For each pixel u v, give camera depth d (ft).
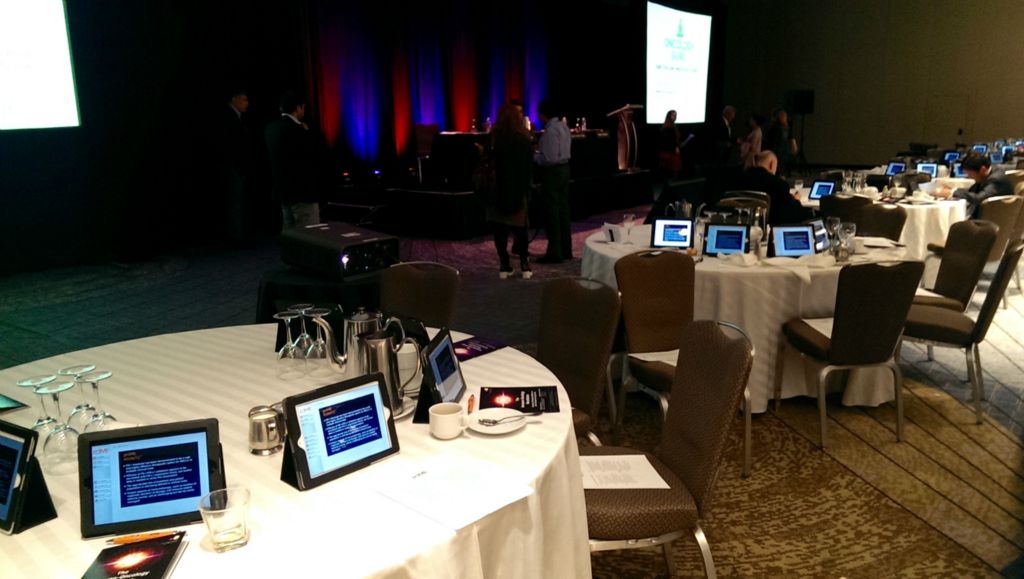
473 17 36.83
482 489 4.95
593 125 40.65
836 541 8.39
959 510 9.02
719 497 9.43
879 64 46.42
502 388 6.73
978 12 42.78
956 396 12.64
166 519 4.59
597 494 6.55
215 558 4.21
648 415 12.17
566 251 23.50
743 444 10.90
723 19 42.93
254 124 27.73
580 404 8.51
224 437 5.86
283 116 18.74
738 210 13.91
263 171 28.25
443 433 5.73
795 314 11.73
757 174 17.53
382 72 34.09
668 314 10.84
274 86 28.12
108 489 4.58
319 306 7.72
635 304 10.72
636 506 6.33
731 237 12.80
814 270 11.89
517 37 38.47
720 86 44.06
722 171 18.07
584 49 39.99
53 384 6.35
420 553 4.26
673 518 6.34
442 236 26.94
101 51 23.03
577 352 8.62
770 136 33.76
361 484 5.06
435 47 35.88
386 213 28.27
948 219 19.27
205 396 6.82
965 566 7.89
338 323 7.80
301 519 4.62
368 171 34.14
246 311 17.78
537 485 5.14
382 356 6.16
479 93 37.81
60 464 5.37
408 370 6.63
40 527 4.62
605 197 33.32
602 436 11.34
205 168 26.58
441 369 6.25
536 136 30.07
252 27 27.09
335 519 4.62
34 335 15.94
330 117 32.09
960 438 11.03
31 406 6.65
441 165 30.83
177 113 25.48
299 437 5.02
